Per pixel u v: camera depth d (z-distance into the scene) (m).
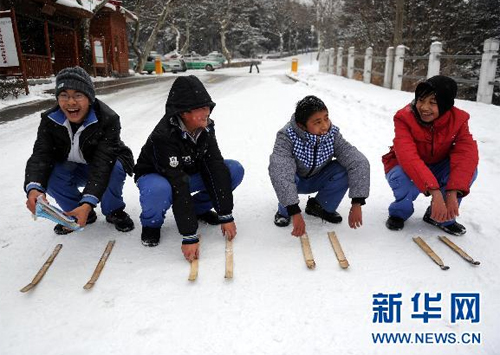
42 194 2.38
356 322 2.02
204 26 54.25
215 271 2.44
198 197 3.08
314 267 2.47
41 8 14.88
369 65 14.98
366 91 12.08
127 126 6.86
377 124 6.92
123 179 2.90
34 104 9.42
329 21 47.78
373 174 4.33
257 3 63.81
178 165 2.54
